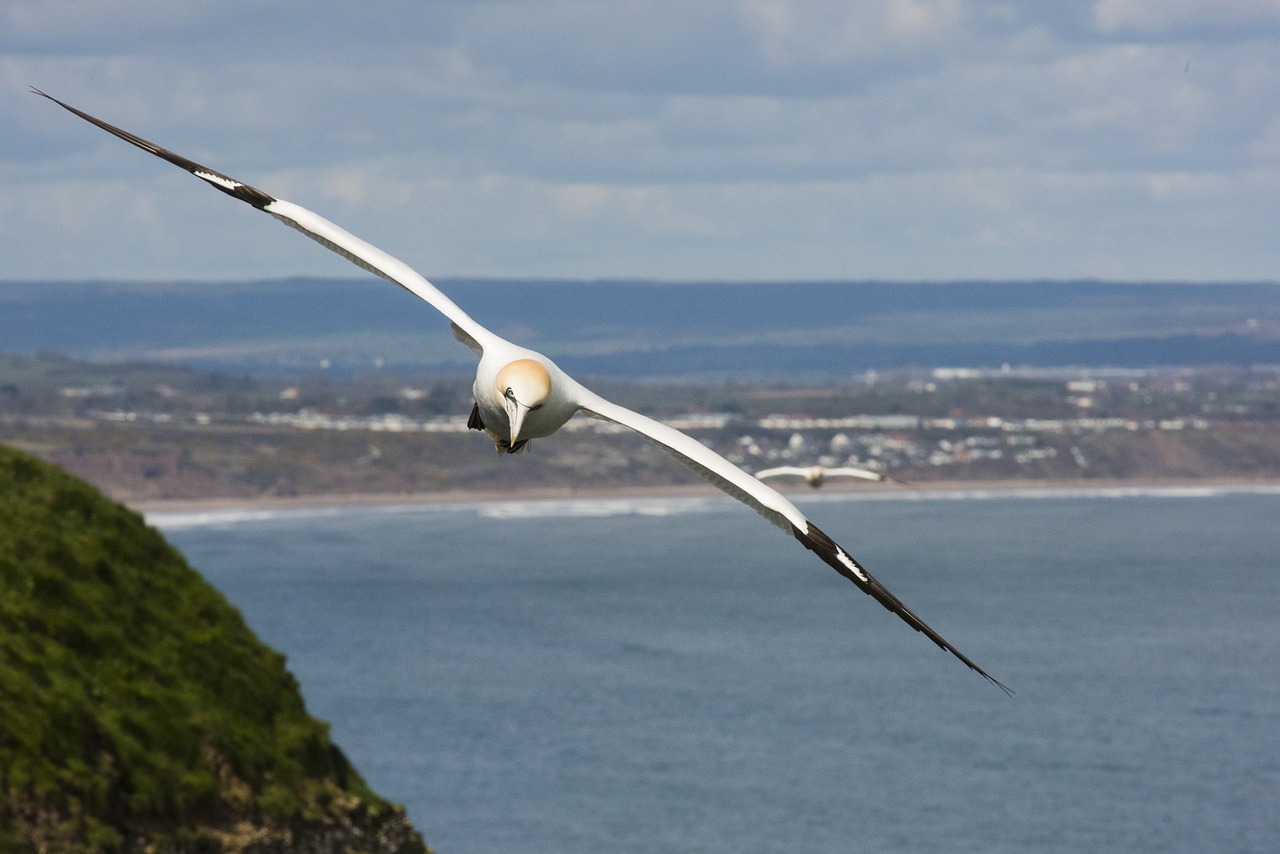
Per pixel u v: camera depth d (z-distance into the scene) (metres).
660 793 84.31
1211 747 99.50
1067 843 75.88
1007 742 100.06
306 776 34.78
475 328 8.89
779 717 107.31
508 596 175.25
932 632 8.08
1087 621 159.38
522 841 74.25
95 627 33.34
